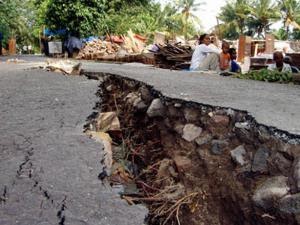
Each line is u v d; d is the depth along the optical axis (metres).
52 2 21.45
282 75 7.25
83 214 1.93
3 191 2.14
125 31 22.78
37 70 9.38
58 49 25.39
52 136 3.14
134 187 3.60
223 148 3.42
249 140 3.20
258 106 3.88
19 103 4.56
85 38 22.14
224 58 9.91
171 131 4.29
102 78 7.57
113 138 4.36
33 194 2.11
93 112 4.07
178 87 5.39
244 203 2.86
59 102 4.62
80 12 21.16
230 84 6.23
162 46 13.84
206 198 3.28
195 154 3.68
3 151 2.77
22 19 39.81
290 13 48.91
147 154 4.48
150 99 5.23
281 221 2.51
